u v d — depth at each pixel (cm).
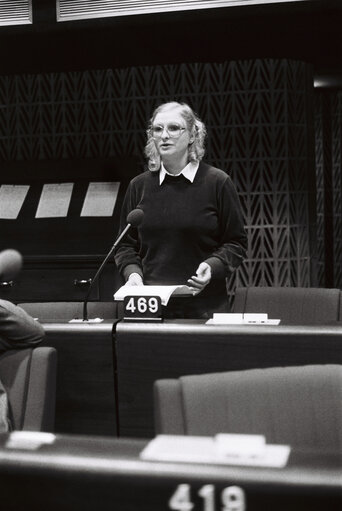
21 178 1153
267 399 308
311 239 1238
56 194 1122
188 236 595
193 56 1186
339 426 310
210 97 1184
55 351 430
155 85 1196
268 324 476
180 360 477
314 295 626
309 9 895
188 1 927
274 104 1173
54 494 154
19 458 156
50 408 422
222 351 470
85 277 1048
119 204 1092
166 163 590
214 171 600
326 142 1812
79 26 954
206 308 588
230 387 306
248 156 1183
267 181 1187
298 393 311
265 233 1190
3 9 968
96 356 491
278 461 151
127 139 1206
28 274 1064
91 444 165
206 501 145
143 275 612
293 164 1191
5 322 426
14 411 413
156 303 496
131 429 489
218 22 955
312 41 1116
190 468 147
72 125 1217
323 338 454
